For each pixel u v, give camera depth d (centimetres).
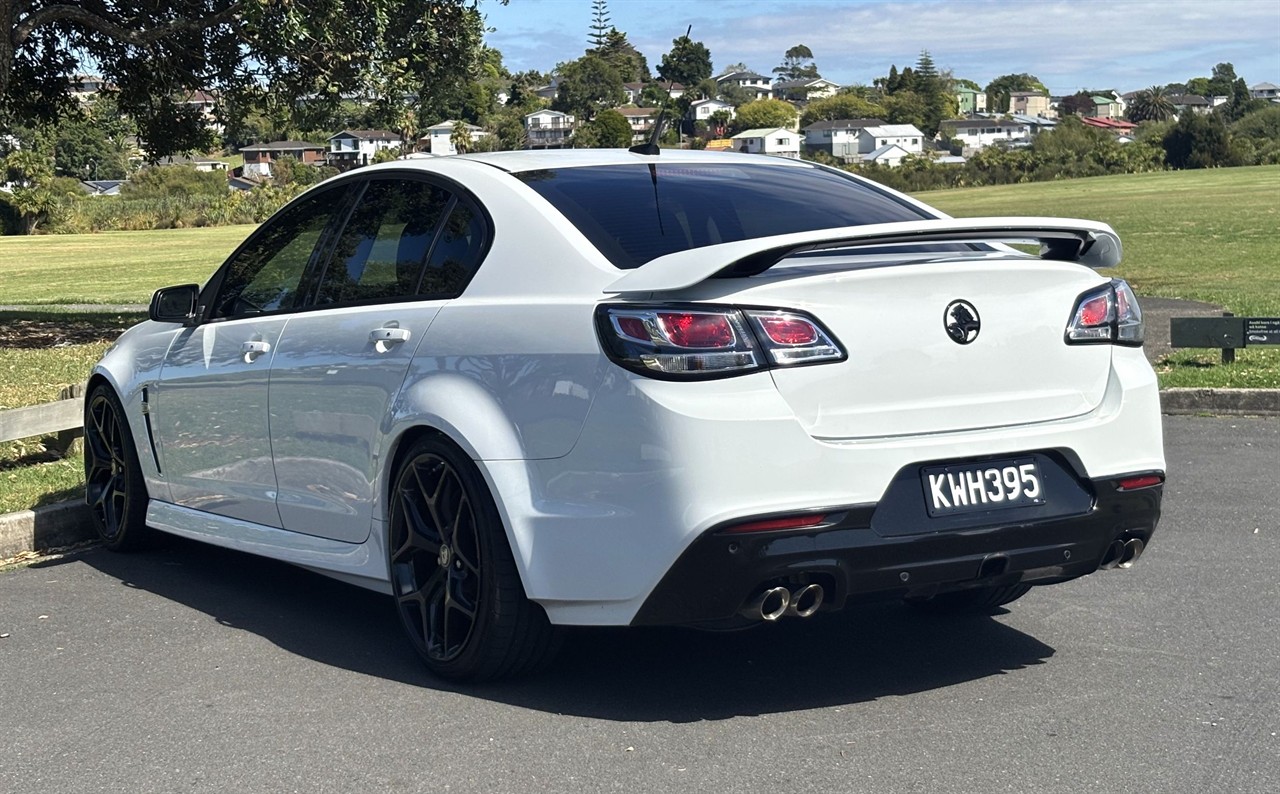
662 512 349
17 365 1280
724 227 409
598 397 363
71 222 8431
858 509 355
